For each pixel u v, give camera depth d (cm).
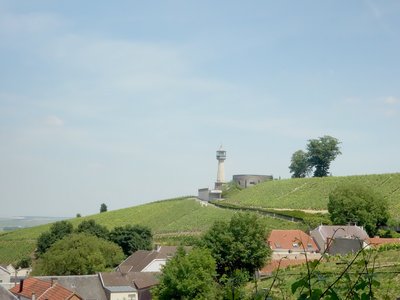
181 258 5931
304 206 14500
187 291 5669
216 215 14550
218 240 7038
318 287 642
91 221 12850
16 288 7238
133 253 11081
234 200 17500
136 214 17288
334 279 680
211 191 19338
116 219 17038
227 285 814
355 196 10419
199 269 5662
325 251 721
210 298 5528
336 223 10331
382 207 10456
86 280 7819
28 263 12556
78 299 6316
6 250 14762
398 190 13812
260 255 6925
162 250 9888
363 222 10100
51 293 6512
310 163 19375
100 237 12312
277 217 12475
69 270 9419
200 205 16800
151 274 8244
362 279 640
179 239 12581
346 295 638
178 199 19438
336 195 10688
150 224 15612
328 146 18962
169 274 5800
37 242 13188
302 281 645
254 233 7044
